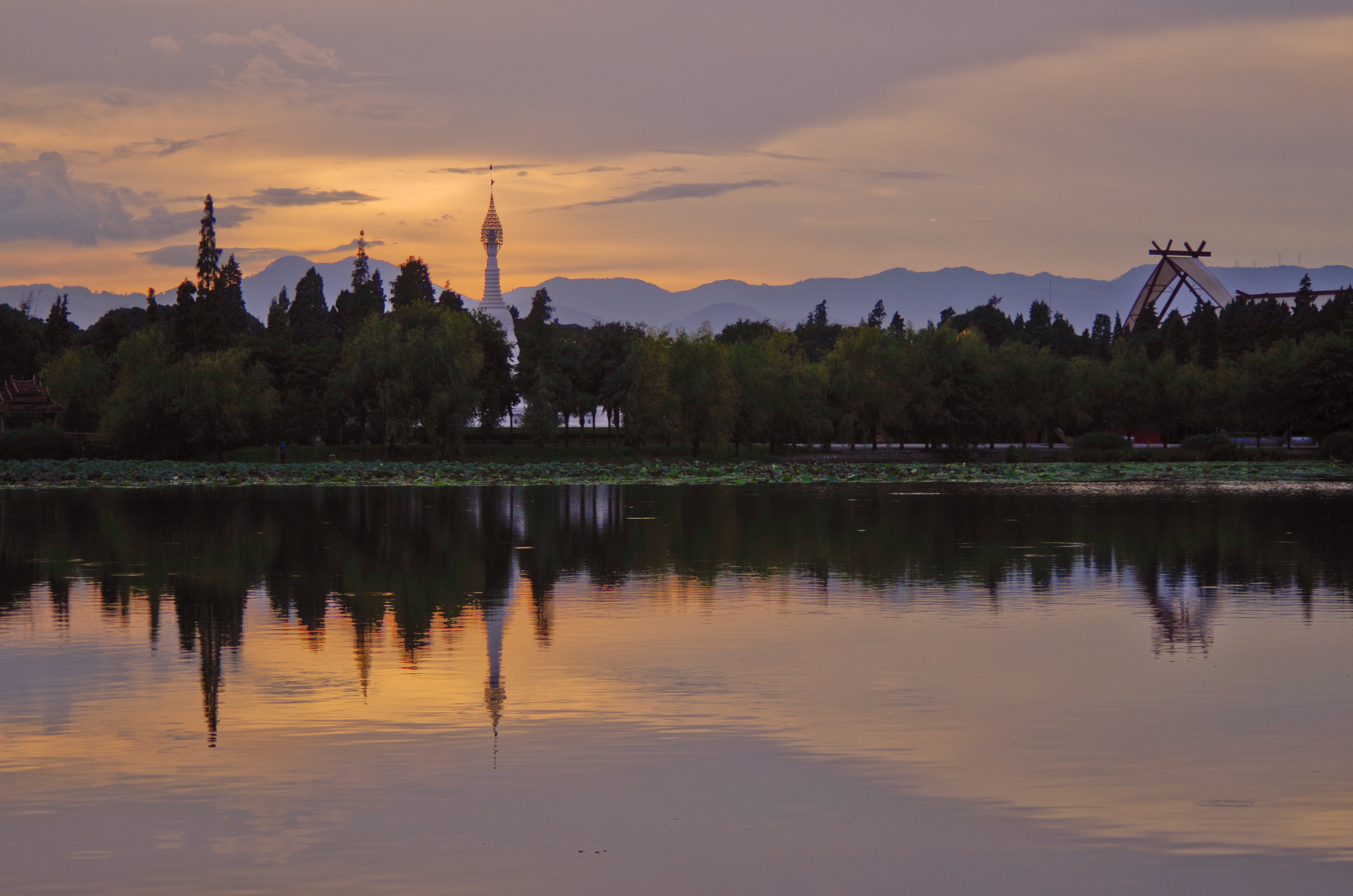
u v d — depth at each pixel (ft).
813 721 62.39
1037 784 52.60
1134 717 63.10
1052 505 205.05
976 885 42.60
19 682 71.10
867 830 47.52
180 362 353.51
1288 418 379.96
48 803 50.49
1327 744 58.13
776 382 371.56
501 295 654.94
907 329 418.51
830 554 132.57
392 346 329.93
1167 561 124.98
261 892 42.14
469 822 48.37
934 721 62.44
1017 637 84.23
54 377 424.87
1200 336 529.45
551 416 361.71
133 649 80.74
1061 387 417.69
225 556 131.54
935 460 383.86
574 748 57.93
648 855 45.21
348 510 195.72
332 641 83.30
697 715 63.77
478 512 190.39
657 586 108.88
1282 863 44.19
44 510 195.52
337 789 52.13
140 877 43.34
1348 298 603.67
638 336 406.41
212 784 52.85
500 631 86.84
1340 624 88.84
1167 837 46.60
